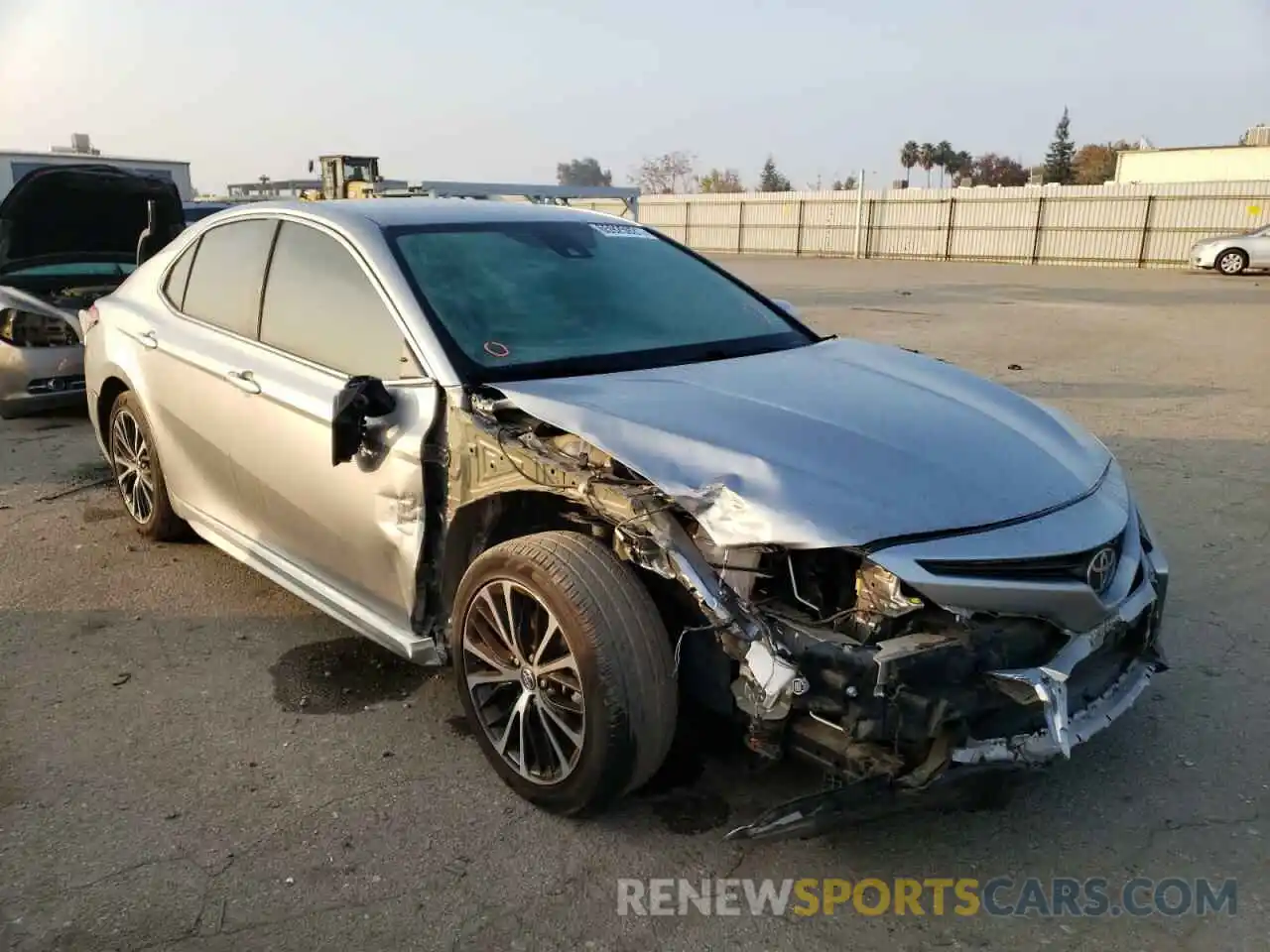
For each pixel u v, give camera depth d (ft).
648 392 9.93
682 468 8.51
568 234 13.12
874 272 95.71
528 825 9.43
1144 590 9.29
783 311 13.79
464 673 10.11
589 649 8.61
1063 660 8.22
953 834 9.38
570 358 10.87
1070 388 30.73
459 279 11.38
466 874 8.75
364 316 11.23
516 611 9.41
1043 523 8.53
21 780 10.03
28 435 24.26
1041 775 8.28
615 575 8.82
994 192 117.39
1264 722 11.22
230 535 13.74
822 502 8.09
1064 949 7.98
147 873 8.70
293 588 12.41
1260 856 9.05
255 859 8.90
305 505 11.69
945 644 7.81
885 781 7.78
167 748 10.68
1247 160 133.28
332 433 9.95
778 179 324.60
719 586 8.15
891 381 11.05
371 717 11.37
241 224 13.74
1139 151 142.51
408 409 10.31
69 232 26.43
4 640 13.12
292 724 11.19
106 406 16.75
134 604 14.26
